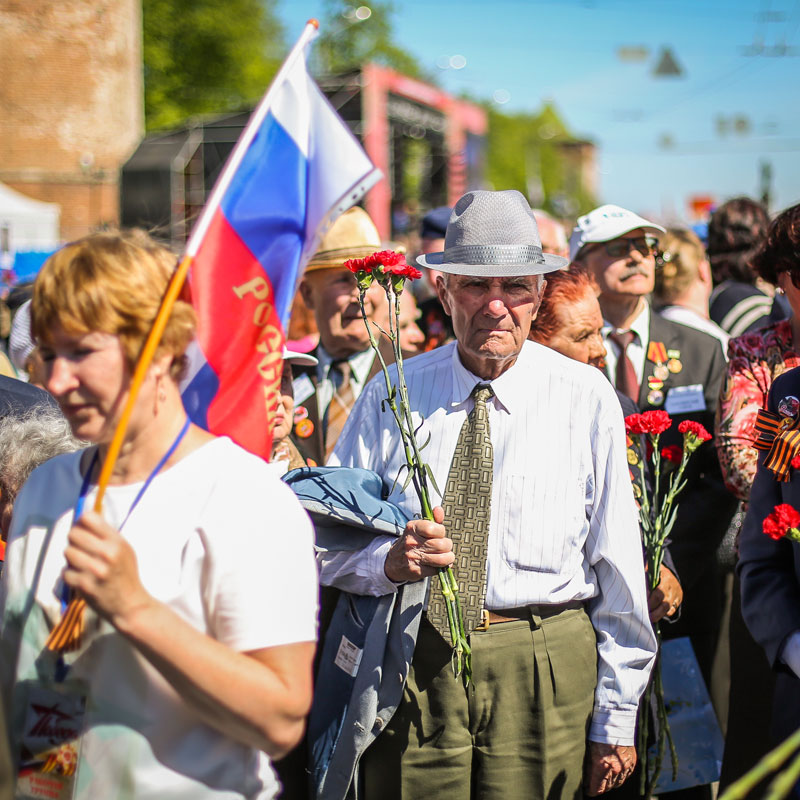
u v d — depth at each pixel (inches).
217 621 58.1
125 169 721.6
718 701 140.2
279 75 75.2
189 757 58.3
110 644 58.1
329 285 135.2
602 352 111.0
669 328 144.0
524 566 90.2
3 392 100.8
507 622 90.4
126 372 57.6
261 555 58.3
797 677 82.7
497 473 91.7
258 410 79.1
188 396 75.6
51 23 954.7
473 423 92.8
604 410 93.9
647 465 121.3
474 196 93.7
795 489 83.0
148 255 59.6
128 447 60.1
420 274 87.7
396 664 90.4
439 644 90.4
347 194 83.7
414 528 85.8
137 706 57.8
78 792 58.0
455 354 97.1
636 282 138.9
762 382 113.3
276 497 60.6
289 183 83.7
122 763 57.5
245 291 79.8
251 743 57.3
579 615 94.0
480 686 89.7
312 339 146.8
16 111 956.6
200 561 58.3
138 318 57.0
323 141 84.7
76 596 59.2
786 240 101.6
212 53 1453.0
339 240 134.3
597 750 94.0
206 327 76.8
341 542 92.7
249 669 55.7
